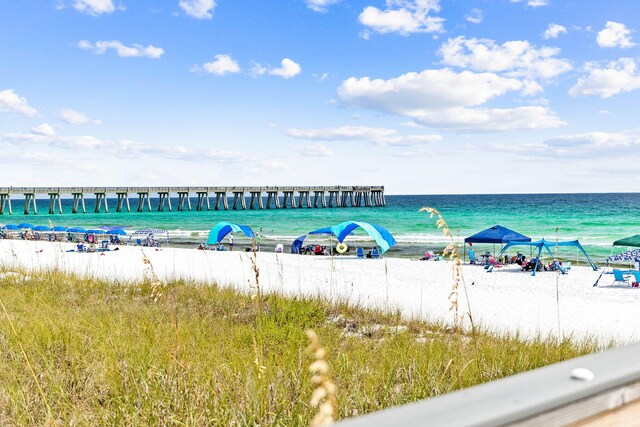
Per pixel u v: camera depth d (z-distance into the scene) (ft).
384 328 28.81
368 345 22.84
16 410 12.60
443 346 19.79
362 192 355.77
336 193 353.10
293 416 12.09
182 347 16.26
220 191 316.19
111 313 28.07
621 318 41.22
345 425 2.32
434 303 46.75
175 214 291.38
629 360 3.42
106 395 13.96
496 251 111.75
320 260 89.25
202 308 32.73
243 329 24.21
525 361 18.04
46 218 266.36
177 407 12.71
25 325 21.35
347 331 27.84
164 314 28.22
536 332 33.60
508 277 67.31
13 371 15.37
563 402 2.77
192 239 159.02
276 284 56.80
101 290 39.04
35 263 65.77
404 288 56.34
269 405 12.46
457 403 2.64
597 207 309.22
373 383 14.89
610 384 3.03
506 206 334.65
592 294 53.47
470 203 387.55
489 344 20.76
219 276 64.18
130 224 229.45
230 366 15.97
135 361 15.81
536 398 2.70
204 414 12.50
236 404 12.71
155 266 76.18
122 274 56.65
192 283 44.19
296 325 27.58
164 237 164.96
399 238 149.28
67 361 17.02
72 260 80.23
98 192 297.12
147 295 37.60
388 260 89.10
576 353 22.90
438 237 152.25
